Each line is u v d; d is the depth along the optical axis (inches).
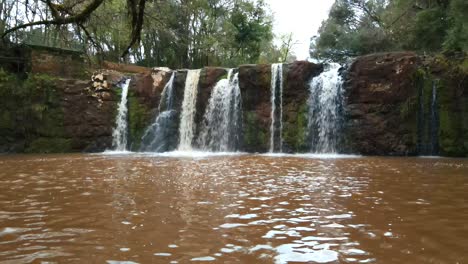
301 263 123.9
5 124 802.8
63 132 832.3
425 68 683.4
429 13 835.4
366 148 706.2
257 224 174.9
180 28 1081.4
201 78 876.0
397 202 225.9
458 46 693.9
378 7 1574.8
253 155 695.7
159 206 214.7
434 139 676.1
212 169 424.5
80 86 852.0
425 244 143.9
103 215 192.4
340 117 738.2
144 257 129.9
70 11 605.0
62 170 418.6
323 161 544.1
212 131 856.9
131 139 890.1
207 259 127.8
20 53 882.1
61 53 880.3
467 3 630.5
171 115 890.1
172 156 671.8
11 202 227.1
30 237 154.2
